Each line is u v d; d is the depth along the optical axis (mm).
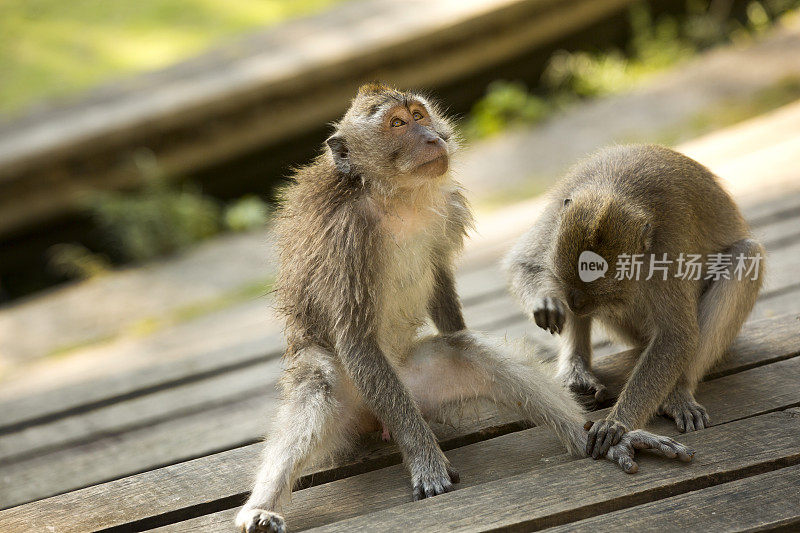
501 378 5242
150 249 12844
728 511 4215
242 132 14391
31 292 13633
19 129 14461
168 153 14023
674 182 5469
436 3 16719
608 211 4973
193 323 10227
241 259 12195
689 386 5328
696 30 16500
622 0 16891
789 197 8852
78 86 17797
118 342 10469
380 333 5320
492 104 15141
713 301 5539
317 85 14742
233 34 19484
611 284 4973
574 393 5629
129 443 6531
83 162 13578
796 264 7391
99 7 21000
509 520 4305
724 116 13023
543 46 16531
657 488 4445
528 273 5652
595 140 13328
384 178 5199
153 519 4852
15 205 13281
